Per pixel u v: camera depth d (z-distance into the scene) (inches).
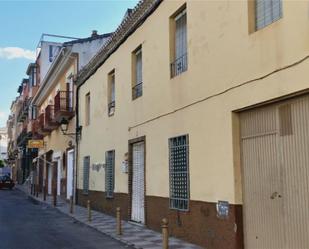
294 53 307.7
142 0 593.0
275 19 339.9
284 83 317.4
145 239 484.1
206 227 422.6
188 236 459.2
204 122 434.3
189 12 473.7
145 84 599.8
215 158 410.6
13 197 1360.7
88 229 594.2
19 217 757.9
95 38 1065.5
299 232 312.2
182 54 504.7
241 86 370.3
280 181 333.1
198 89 448.8
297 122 316.5
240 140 384.2
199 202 438.0
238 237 374.0
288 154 325.4
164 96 534.0
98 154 834.8
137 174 633.6
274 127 342.0
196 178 446.6
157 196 544.1
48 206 963.3
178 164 492.1
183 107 482.9
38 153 1740.9
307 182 305.9
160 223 532.1
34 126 1701.5
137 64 657.6
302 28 300.0
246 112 377.1
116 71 735.7
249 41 359.9
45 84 1403.8
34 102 1738.4
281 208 331.3
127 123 671.1
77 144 1003.3
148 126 584.4
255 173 363.3
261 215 354.0
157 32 561.9
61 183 1200.8
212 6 423.5
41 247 453.4
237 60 377.4
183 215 472.1
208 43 430.0
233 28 385.1
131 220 645.3
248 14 364.2
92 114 889.5
